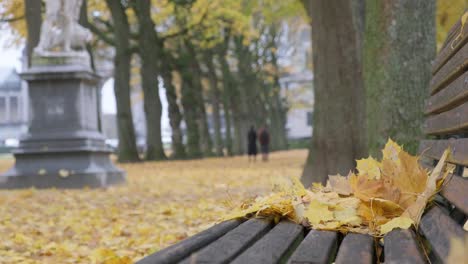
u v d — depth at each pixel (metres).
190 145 42.97
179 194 12.62
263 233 2.86
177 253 2.19
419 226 2.94
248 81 47.62
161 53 39.53
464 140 2.83
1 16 31.25
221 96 52.75
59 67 15.07
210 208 9.20
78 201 11.48
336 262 2.14
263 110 55.81
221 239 2.52
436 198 3.67
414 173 3.45
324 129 10.75
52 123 15.20
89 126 15.66
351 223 3.15
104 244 6.44
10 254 5.93
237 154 50.00
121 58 34.88
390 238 2.59
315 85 11.01
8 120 97.12
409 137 7.70
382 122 7.81
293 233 2.78
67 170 14.80
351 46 10.80
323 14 10.89
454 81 3.28
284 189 3.83
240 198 11.27
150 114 37.47
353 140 10.62
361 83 10.81
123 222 8.09
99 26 41.72
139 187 14.88
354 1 11.15
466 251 1.75
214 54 46.88
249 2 30.22
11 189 14.76
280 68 57.97
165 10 37.62
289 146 74.56
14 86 96.62
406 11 7.80
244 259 2.15
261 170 22.73
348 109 10.68
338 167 10.59
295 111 98.00
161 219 8.39
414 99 7.75
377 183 3.44
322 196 3.71
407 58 7.78
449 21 14.62
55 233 7.35
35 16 21.55
